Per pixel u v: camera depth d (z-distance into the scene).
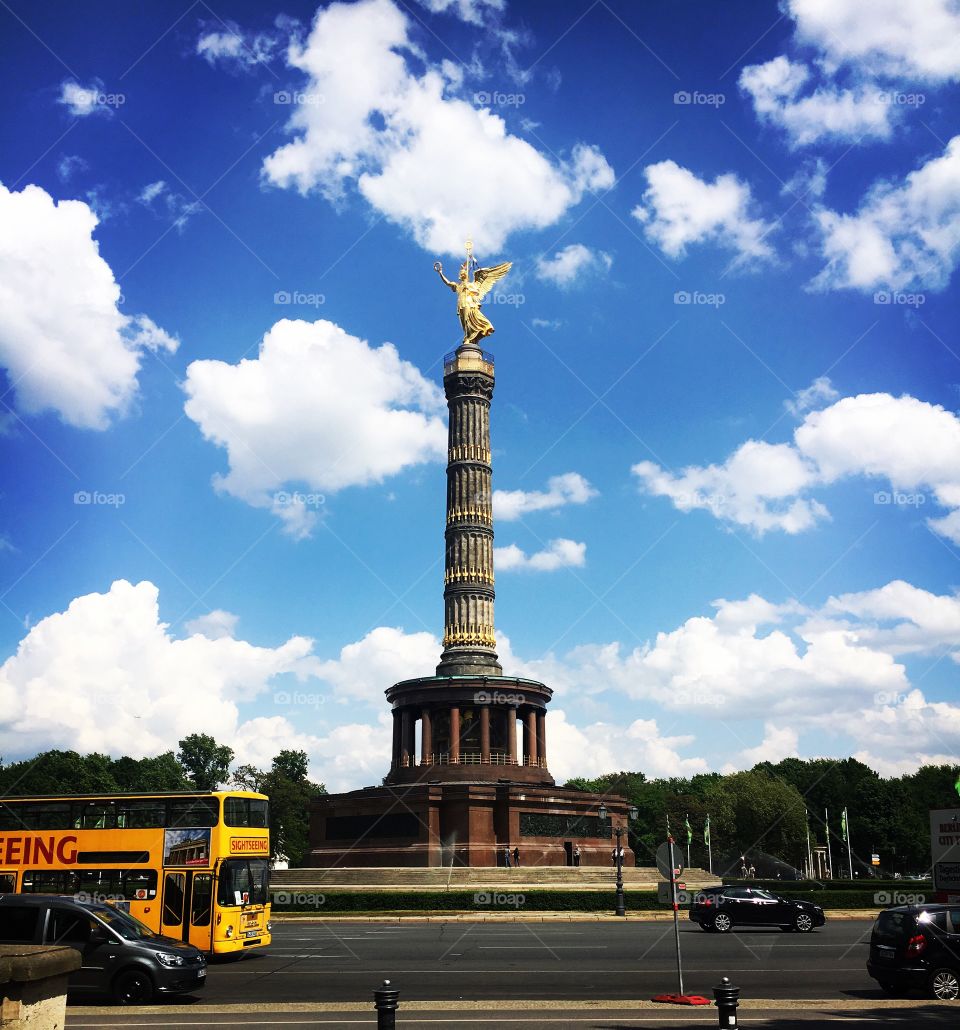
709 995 27.53
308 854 82.62
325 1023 23.11
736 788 143.75
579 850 81.12
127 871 37.91
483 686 84.69
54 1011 12.09
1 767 127.31
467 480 90.62
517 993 28.17
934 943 27.38
